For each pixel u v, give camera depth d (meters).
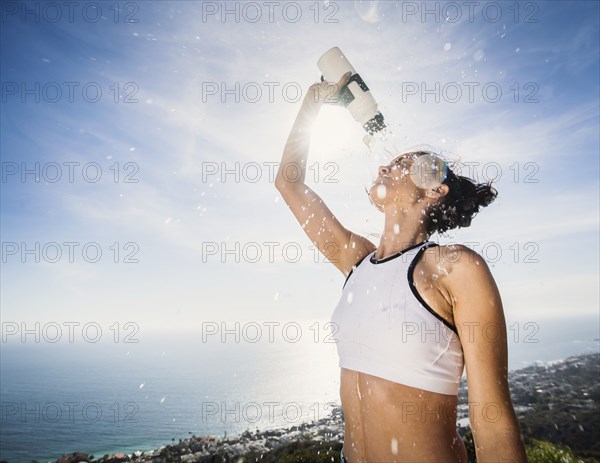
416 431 1.05
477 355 1.02
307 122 1.89
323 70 2.06
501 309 1.05
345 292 1.39
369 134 1.98
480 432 0.97
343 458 1.28
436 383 1.07
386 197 1.46
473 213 1.50
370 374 1.16
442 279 1.12
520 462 0.91
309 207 1.74
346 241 1.68
